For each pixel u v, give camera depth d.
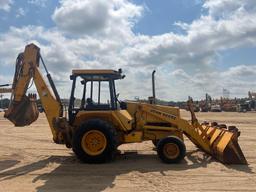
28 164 12.17
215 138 13.12
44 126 30.55
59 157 13.58
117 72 12.99
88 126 11.95
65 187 9.12
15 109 13.02
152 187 9.09
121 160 12.79
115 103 12.69
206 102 84.94
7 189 8.93
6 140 19.64
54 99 12.78
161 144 12.22
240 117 47.03
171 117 13.28
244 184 9.38
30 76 12.91
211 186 9.17
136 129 13.27
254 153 14.74
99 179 9.97
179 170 11.12
